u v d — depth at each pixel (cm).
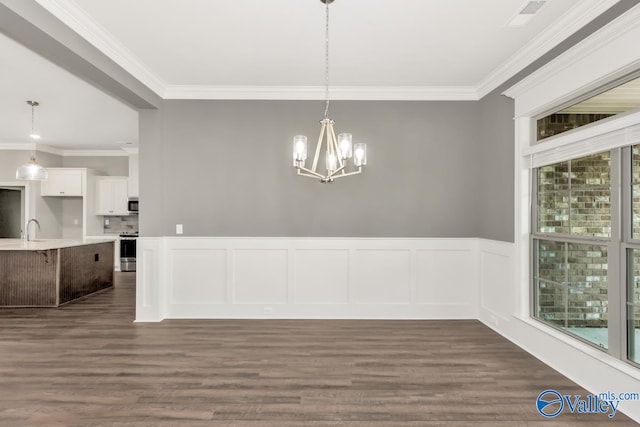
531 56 342
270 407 245
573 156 293
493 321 412
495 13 284
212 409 243
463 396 260
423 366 310
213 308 456
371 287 456
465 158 457
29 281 516
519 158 360
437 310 454
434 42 333
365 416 235
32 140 748
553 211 329
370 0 268
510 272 377
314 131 457
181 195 458
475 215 457
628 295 253
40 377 288
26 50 343
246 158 459
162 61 376
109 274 650
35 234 777
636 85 243
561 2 268
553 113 326
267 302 457
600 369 258
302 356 332
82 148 835
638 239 245
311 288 457
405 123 457
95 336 386
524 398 258
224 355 334
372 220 457
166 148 457
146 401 252
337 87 449
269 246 457
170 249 457
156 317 441
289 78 422
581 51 267
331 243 456
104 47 324
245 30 313
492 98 422
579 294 296
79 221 858
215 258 458
